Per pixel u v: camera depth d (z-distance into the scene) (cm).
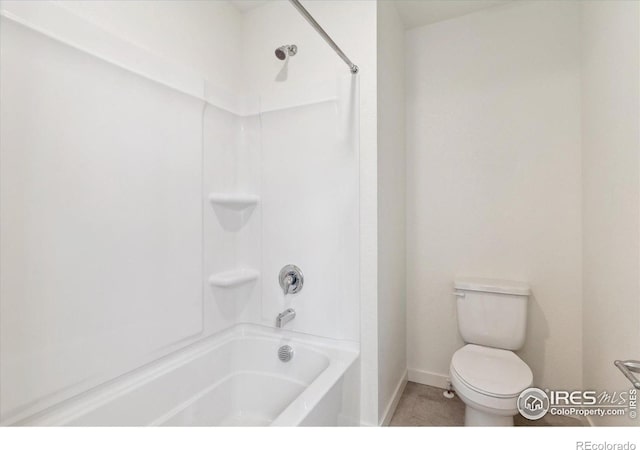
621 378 116
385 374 165
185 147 151
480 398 129
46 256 99
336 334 162
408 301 215
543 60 179
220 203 173
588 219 158
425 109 209
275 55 175
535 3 181
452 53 202
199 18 160
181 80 148
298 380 161
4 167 90
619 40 117
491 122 192
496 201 191
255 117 185
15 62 92
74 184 106
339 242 161
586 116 160
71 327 106
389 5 175
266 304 183
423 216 211
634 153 105
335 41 162
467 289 182
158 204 137
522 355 184
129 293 125
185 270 151
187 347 153
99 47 113
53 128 100
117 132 120
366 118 154
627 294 110
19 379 93
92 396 112
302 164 171
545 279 179
